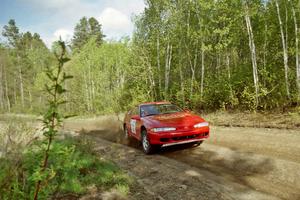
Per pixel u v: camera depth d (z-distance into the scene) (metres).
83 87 36.91
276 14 16.86
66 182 4.94
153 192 4.61
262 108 15.52
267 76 16.19
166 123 7.48
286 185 4.63
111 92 30.98
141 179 5.41
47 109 2.40
